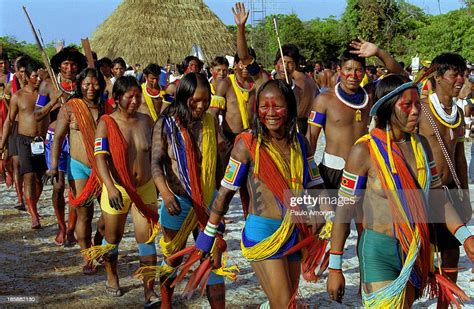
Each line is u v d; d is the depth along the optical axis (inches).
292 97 148.2
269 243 148.2
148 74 307.9
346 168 142.6
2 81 449.7
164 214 186.9
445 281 146.1
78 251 275.6
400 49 1739.7
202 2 1339.8
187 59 407.8
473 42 1371.8
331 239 145.7
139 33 1254.9
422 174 139.6
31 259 263.7
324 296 215.5
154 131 183.8
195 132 182.5
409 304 144.6
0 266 253.3
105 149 202.2
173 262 188.5
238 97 281.7
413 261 137.4
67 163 250.4
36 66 311.4
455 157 186.1
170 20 1283.2
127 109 205.8
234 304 209.5
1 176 459.2
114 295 219.8
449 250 179.3
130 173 203.3
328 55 1830.7
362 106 216.2
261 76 278.7
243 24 263.0
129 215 342.0
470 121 557.6
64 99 280.4
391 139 139.3
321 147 580.7
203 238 157.0
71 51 281.4
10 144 348.2
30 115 308.8
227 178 151.1
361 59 214.7
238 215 341.1
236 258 260.8
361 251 143.2
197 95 177.5
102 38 1288.1
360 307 205.5
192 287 165.2
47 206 368.5
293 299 149.9
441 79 177.3
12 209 359.9
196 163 180.7
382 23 1823.3
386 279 140.0
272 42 1811.0
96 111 238.1
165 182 177.8
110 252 217.6
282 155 150.3
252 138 149.3
